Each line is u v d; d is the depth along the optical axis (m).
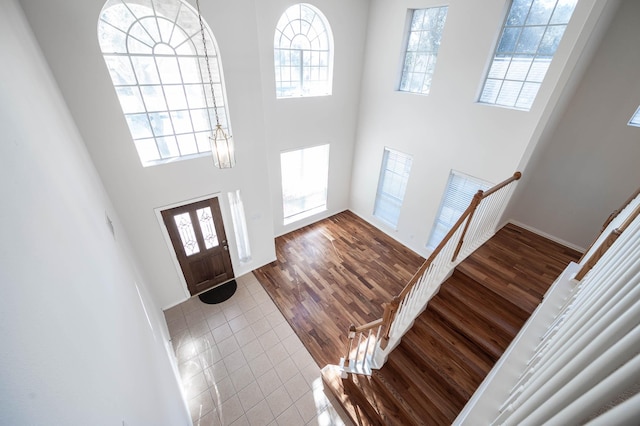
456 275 3.33
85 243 1.32
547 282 3.20
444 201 4.93
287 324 4.13
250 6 3.31
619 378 0.36
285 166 5.59
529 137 3.55
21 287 0.60
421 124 4.81
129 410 1.10
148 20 2.96
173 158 3.62
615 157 3.59
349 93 5.62
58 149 1.58
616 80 3.38
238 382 3.37
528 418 0.64
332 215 6.92
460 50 3.95
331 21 4.72
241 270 4.96
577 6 2.85
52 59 2.51
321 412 3.10
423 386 2.68
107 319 1.22
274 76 4.55
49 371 0.60
